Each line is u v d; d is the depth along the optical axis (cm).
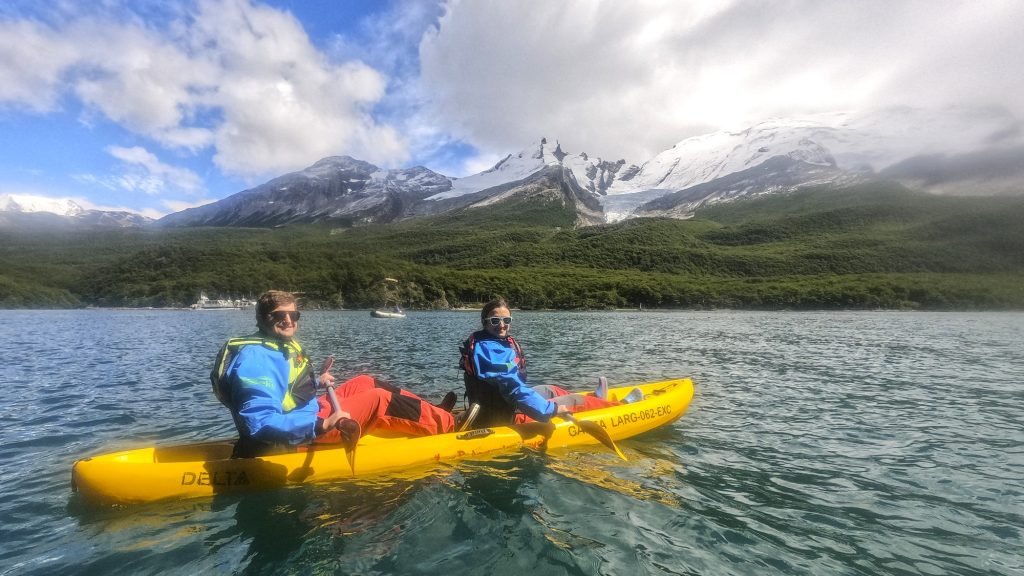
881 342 2403
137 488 445
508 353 597
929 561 375
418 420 568
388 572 344
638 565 358
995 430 758
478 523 415
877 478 548
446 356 1716
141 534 396
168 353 1838
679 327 3756
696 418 815
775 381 1214
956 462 606
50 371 1356
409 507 442
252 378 426
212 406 905
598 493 486
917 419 825
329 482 491
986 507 474
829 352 1930
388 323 4450
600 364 1519
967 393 1062
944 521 443
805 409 895
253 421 410
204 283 9738
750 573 352
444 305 9506
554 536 397
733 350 1994
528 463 559
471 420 601
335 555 364
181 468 456
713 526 423
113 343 2273
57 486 505
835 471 569
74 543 384
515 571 346
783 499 486
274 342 457
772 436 711
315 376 507
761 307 9131
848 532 419
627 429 686
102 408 888
